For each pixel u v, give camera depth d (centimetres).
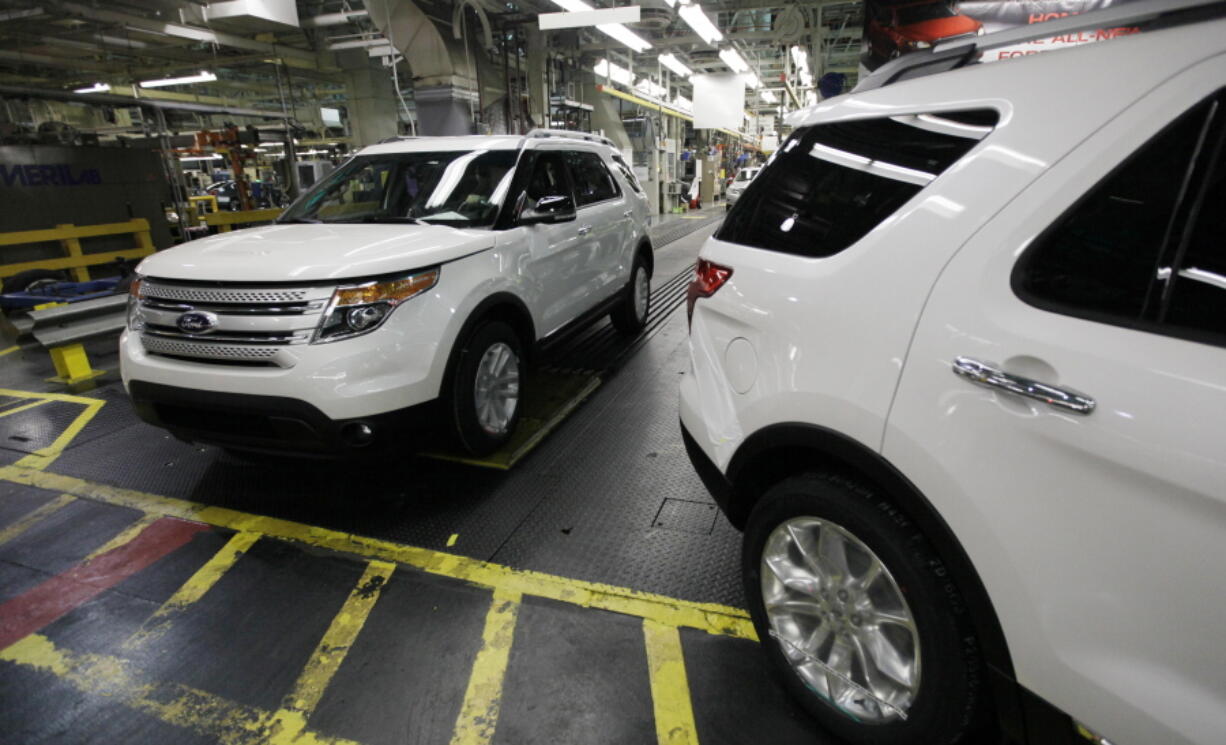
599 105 1691
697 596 225
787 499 162
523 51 1163
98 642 210
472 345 292
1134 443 98
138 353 267
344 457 255
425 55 900
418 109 934
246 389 244
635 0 1130
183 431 274
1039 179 118
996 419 115
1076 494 105
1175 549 95
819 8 1409
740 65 1662
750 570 179
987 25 494
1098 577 104
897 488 133
